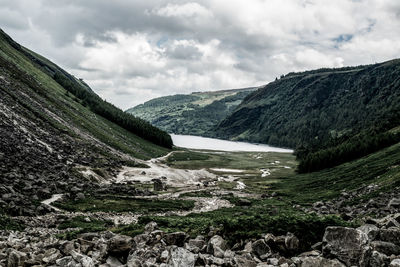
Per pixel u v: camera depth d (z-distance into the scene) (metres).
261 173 151.00
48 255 14.44
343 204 56.94
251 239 17.03
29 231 29.80
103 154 117.75
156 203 65.19
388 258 12.43
